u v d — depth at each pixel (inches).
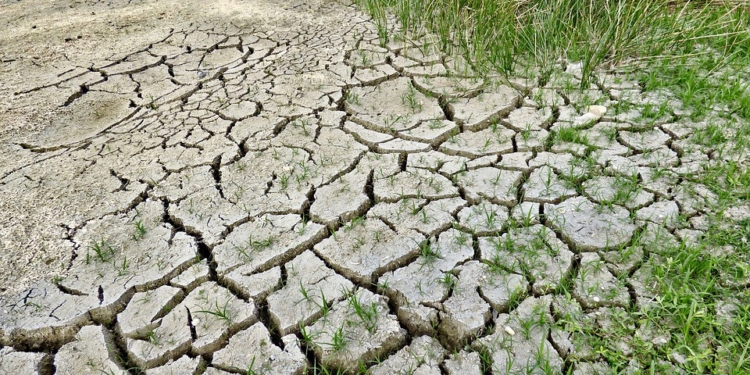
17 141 121.3
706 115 116.4
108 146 118.0
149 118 128.6
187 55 159.5
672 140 110.2
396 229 92.4
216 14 190.4
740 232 85.7
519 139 114.2
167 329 76.8
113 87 143.5
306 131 120.2
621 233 88.2
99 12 197.5
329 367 72.6
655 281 79.0
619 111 120.0
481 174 104.7
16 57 161.2
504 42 145.4
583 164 105.2
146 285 83.3
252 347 74.3
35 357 74.1
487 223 92.1
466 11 156.9
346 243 90.1
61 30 180.5
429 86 137.0
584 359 69.7
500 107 126.1
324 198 100.2
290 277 84.4
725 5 153.6
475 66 142.7
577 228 89.8
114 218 97.0
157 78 147.3
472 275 82.7
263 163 110.9
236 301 80.6
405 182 103.7
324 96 134.6
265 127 122.6
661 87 127.7
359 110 128.6
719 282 78.1
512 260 84.6
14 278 84.7
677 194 95.4
